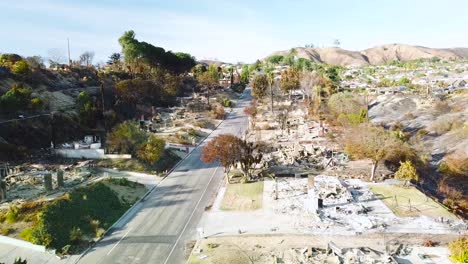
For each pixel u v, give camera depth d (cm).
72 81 10781
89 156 6825
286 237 4181
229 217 4747
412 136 9206
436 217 4666
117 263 3753
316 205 4772
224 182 6153
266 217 4709
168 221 4716
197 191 5772
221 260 3691
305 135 9100
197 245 4062
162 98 12925
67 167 6128
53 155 6725
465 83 18200
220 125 11194
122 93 10912
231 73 19662
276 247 3959
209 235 4284
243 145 6019
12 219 4334
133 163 6706
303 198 5262
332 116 10650
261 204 5119
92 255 3919
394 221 4544
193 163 7356
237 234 4278
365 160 7006
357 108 10806
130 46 13975
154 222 4697
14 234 4131
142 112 11119
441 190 6266
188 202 5331
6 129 6788
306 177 6206
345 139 7669
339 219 4616
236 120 11894
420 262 3656
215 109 12638
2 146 6278
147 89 11894
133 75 13512
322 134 9050
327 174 6347
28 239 4016
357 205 5003
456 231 4297
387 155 5994
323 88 14250
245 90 19412
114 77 12681
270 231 4325
